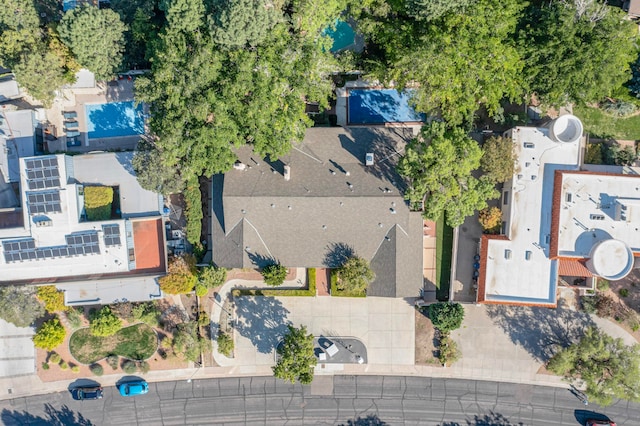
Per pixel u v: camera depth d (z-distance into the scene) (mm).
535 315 58656
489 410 59000
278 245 54688
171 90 47000
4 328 59562
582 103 51844
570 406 58562
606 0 54469
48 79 51656
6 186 57375
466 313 58656
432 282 58125
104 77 54094
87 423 59812
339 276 54750
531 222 54312
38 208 54250
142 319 57469
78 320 58219
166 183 53125
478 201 51031
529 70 50156
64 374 59531
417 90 51875
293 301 59125
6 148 56719
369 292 55594
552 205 53906
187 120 48312
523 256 54406
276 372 53469
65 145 58844
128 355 59375
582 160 56375
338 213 52750
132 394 58969
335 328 59125
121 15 52969
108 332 56281
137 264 57531
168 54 46344
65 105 58656
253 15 44250
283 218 53188
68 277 56500
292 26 49344
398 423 59219
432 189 49188
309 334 59094
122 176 56688
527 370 58812
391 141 54531
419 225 54594
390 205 52406
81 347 59312
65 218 54594
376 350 59094
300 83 48281
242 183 52938
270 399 59594
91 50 50562
